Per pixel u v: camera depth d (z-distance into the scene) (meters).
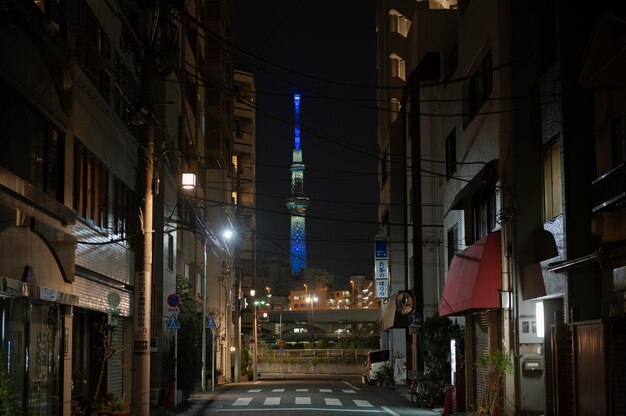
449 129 32.25
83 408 19.94
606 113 16.27
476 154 26.03
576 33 18.27
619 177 14.49
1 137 14.41
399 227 54.06
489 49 24.52
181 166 37.16
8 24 14.20
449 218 32.69
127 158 25.91
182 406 27.86
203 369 38.75
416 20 46.72
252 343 63.19
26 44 15.27
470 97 27.72
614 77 15.88
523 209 21.61
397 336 51.16
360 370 83.62
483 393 24.22
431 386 28.27
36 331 16.25
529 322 21.11
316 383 51.62
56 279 17.39
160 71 15.95
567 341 16.98
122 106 25.17
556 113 19.31
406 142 49.72
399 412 25.89
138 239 16.27
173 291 34.12
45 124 17.20
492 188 23.78
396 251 53.78
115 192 24.56
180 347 31.31
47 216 16.70
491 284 22.17
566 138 17.98
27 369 15.42
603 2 18.22
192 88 42.84
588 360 15.31
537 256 21.08
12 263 14.45
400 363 45.41
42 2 16.67
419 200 43.56
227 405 28.41
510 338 21.39
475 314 26.05
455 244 31.41
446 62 33.62
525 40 22.41
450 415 24.48
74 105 19.25
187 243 41.09
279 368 87.56
